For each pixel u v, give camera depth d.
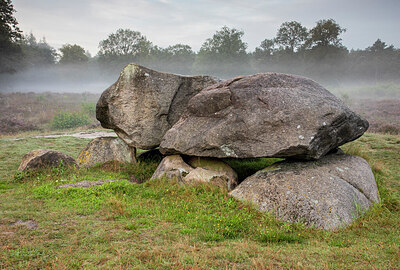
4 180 8.10
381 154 11.76
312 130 6.15
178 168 7.70
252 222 5.31
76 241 4.28
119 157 9.91
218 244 4.36
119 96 9.27
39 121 22.39
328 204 5.49
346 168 6.84
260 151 6.45
